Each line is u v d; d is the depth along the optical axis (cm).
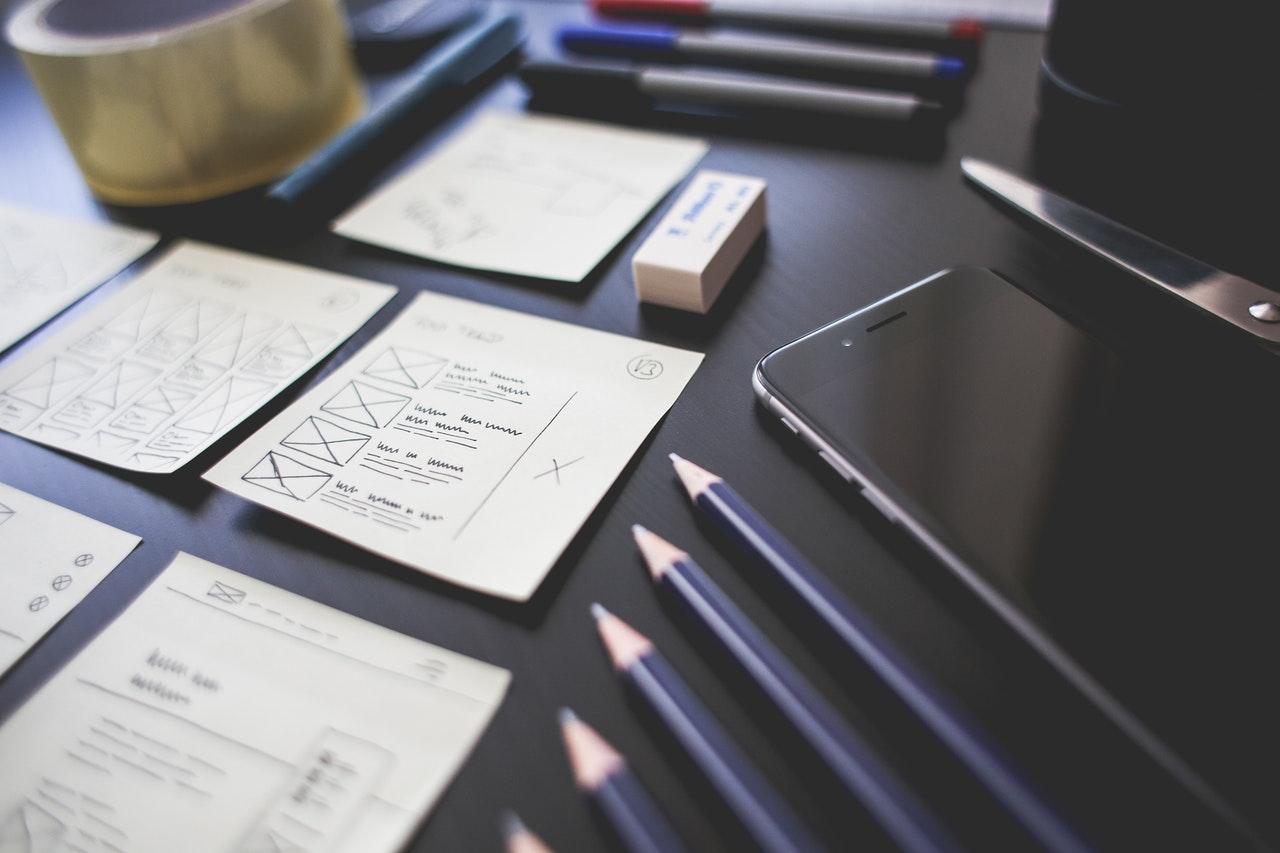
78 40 47
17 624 32
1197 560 27
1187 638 25
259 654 29
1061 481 29
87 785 27
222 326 44
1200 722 24
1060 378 33
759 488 32
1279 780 23
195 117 50
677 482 33
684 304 40
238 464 36
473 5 66
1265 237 39
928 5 60
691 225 42
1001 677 26
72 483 37
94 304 47
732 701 26
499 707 27
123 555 33
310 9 51
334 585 31
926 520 29
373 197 51
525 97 59
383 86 61
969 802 24
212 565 32
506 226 47
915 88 53
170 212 53
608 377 37
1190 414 32
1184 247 39
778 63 56
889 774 24
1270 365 34
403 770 26
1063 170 46
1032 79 53
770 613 28
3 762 28
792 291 41
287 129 53
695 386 36
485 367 39
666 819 24
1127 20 40
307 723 27
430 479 34
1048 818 22
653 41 59
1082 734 25
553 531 31
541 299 42
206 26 47
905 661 26
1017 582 27
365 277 46
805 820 24
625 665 27
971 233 43
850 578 29
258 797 26
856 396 33
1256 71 38
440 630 29
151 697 29
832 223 45
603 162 52
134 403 40
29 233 53
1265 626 25
